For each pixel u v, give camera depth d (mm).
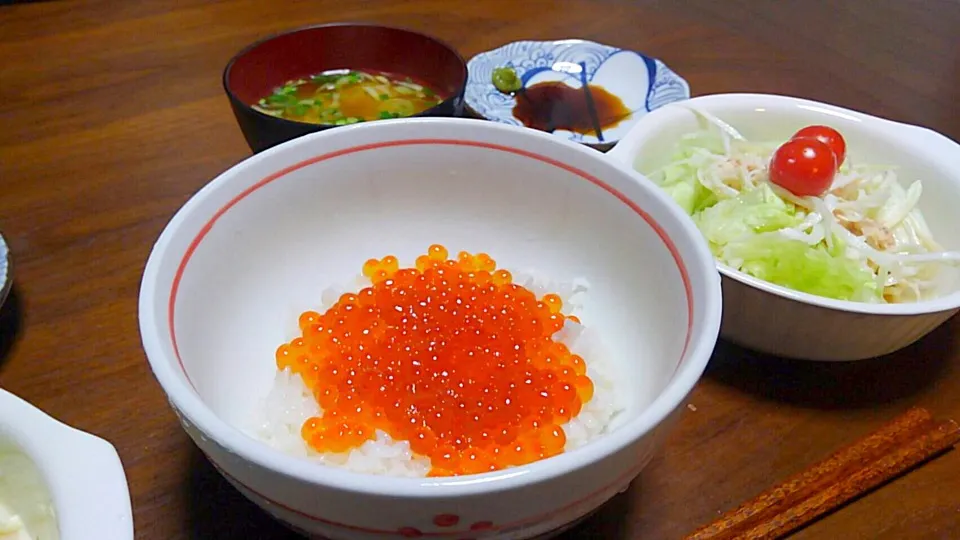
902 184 398
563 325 328
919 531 292
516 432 288
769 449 316
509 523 234
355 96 460
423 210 355
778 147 402
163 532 285
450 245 361
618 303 332
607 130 488
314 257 348
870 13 631
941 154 387
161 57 520
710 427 323
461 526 231
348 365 308
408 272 343
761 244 366
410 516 227
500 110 497
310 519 237
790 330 323
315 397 307
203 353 293
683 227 293
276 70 460
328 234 348
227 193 306
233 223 312
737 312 328
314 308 345
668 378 278
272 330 335
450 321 322
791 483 301
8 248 347
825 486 300
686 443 317
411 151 340
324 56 469
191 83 497
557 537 288
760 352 344
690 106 407
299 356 315
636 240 319
